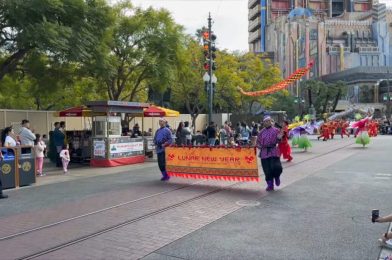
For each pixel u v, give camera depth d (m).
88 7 18.70
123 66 26.33
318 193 10.20
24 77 23.98
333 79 111.25
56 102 34.28
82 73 21.58
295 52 113.50
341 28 124.12
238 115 45.53
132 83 29.66
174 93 39.38
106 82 25.75
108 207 8.96
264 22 133.12
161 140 12.84
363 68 104.00
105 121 17.81
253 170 11.33
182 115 42.31
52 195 10.73
